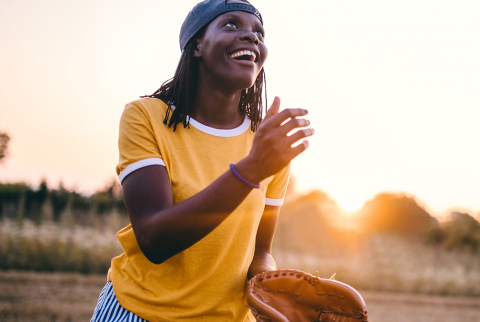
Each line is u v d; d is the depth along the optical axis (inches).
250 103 63.6
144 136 51.1
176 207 41.2
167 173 50.4
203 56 55.8
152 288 51.0
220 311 52.5
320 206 722.2
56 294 286.7
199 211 39.8
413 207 1257.4
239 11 55.8
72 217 487.2
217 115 58.5
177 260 51.2
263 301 47.4
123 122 53.4
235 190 39.2
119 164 50.4
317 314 50.3
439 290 540.4
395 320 332.5
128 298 51.3
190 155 54.0
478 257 679.7
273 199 64.4
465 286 552.1
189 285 51.3
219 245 52.0
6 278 337.1
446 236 1106.1
